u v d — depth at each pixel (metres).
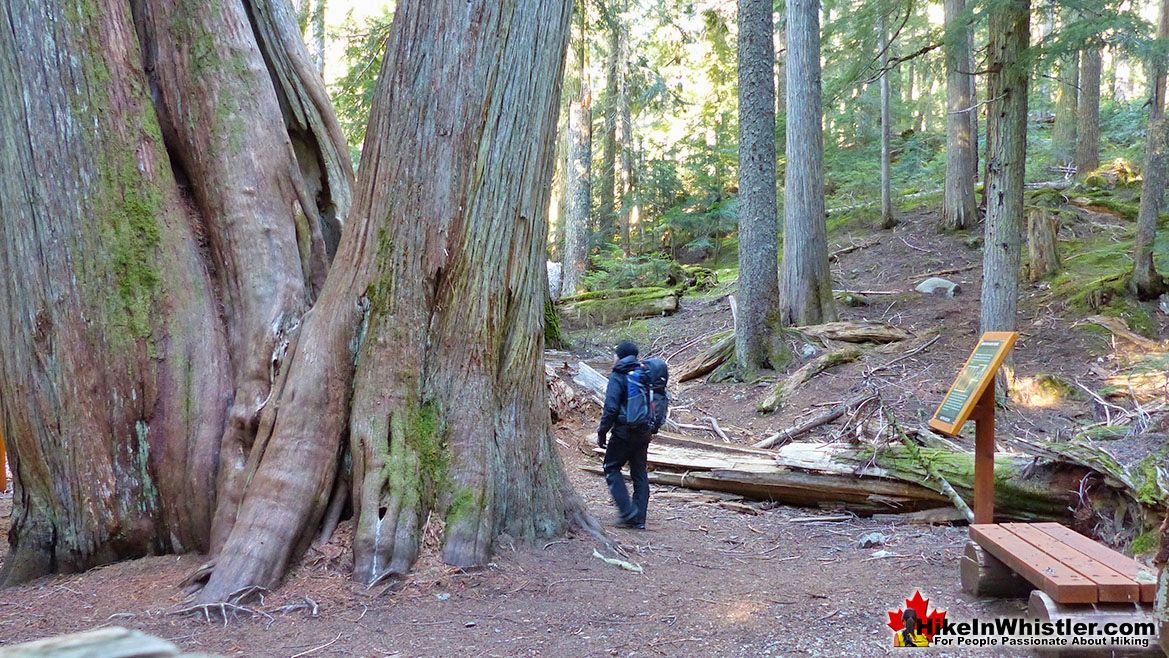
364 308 5.16
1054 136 22.80
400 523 4.80
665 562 5.62
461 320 5.22
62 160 5.21
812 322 13.88
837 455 7.70
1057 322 12.43
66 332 5.18
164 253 5.45
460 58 5.12
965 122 17.70
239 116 5.77
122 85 5.47
